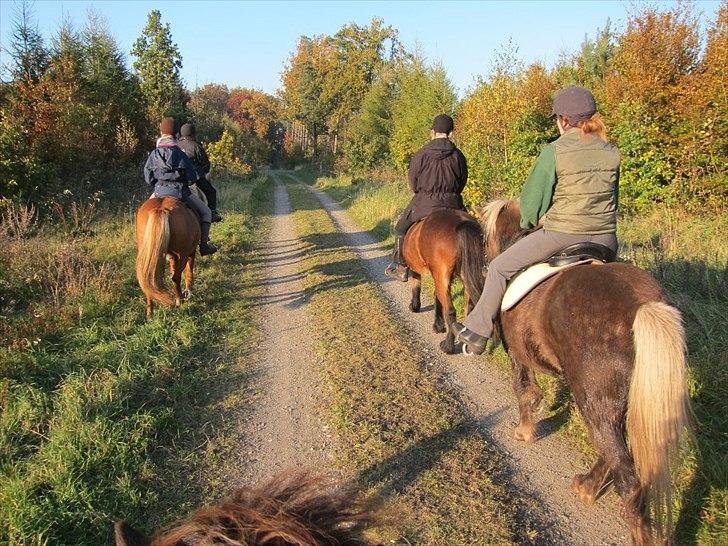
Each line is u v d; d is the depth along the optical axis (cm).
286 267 1171
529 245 402
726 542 344
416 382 606
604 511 402
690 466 412
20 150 1388
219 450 489
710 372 521
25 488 400
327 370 643
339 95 5891
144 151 2167
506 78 1888
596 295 329
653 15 1627
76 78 1909
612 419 314
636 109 1410
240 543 166
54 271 888
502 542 370
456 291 917
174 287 807
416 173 720
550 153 386
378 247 1376
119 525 169
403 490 425
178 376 618
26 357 599
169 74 3062
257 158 5128
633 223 1163
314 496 194
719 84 1287
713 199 1229
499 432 511
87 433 469
